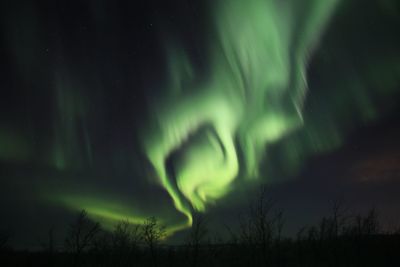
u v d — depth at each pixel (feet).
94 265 161.27
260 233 172.65
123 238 181.16
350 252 172.86
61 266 155.33
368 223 188.75
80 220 158.81
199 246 174.81
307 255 172.76
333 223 189.57
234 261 167.12
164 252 181.37
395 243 180.45
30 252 171.22
